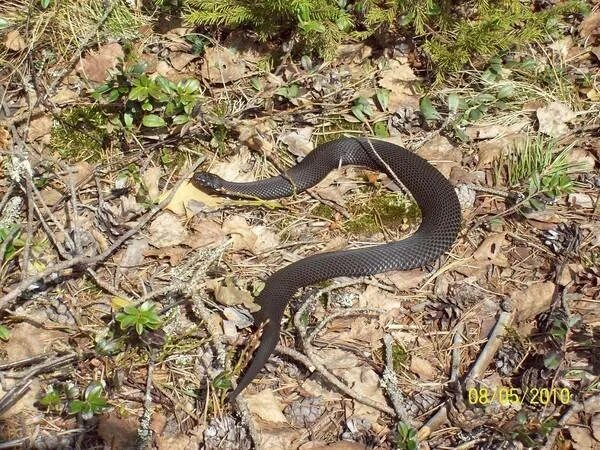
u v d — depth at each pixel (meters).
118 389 0.91
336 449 0.89
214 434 0.89
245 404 0.89
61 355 0.92
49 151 1.07
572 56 1.19
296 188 1.06
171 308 0.95
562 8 1.14
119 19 1.15
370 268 1.00
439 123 1.12
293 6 1.07
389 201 1.06
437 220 1.03
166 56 1.15
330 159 1.08
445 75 1.16
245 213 1.05
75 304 0.96
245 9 1.11
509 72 1.16
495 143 1.10
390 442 0.89
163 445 0.88
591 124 1.12
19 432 0.88
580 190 1.07
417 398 0.92
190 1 1.13
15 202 1.01
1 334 0.91
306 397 0.92
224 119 1.08
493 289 0.99
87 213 1.03
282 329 0.96
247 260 1.01
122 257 1.00
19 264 0.98
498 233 1.03
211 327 0.92
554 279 0.99
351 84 1.15
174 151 1.09
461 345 0.95
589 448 0.88
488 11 1.13
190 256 1.01
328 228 1.04
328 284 0.99
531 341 0.95
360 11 1.16
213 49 1.15
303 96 1.14
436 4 1.12
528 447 0.88
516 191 1.06
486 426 0.90
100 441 0.89
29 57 1.07
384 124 1.13
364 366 0.94
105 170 1.06
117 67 1.05
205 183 1.04
